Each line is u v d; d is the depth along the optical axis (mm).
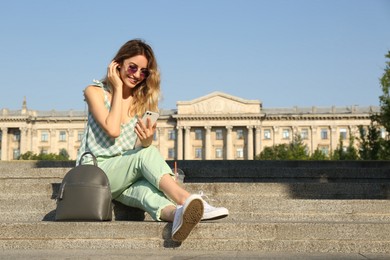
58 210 5281
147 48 5762
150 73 5789
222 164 13461
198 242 4957
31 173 10141
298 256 4613
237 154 108875
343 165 13820
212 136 110250
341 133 108062
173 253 4723
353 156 74312
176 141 110500
